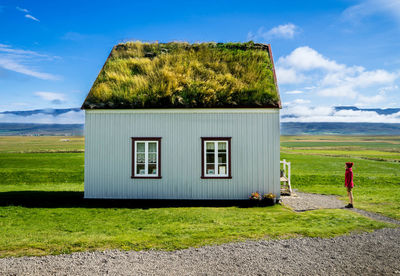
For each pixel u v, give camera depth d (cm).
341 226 1012
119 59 1897
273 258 748
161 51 1988
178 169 1563
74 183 2491
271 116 1548
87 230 995
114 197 1573
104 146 1582
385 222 1078
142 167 1580
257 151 1547
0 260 733
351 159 4803
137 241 868
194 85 1625
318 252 787
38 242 862
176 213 1255
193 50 1983
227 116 1556
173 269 684
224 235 924
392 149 9631
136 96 1587
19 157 4728
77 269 684
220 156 1563
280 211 1291
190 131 1566
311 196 1775
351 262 724
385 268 690
